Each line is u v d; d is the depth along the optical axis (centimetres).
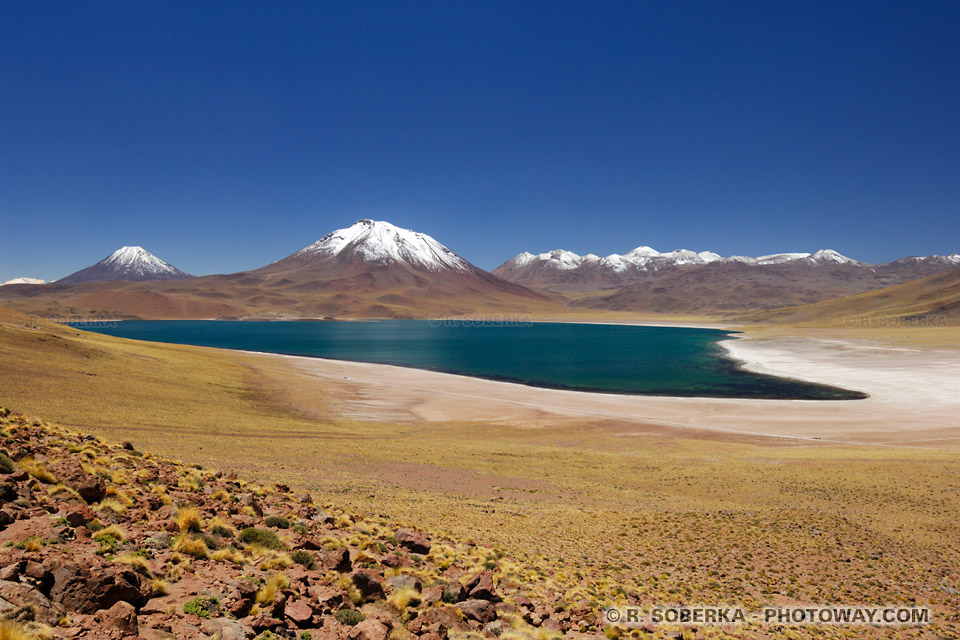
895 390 8169
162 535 1156
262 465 3117
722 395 8225
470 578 1381
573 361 13488
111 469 1591
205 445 3559
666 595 1750
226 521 1427
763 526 2628
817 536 2505
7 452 1375
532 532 2311
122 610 783
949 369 9625
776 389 8744
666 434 5497
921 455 4338
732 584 1936
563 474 3756
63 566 822
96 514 1183
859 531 2600
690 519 2719
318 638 907
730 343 18825
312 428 5075
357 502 2378
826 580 2023
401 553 1572
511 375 10675
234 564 1123
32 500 1140
